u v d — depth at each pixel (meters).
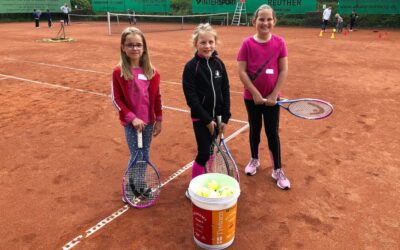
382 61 12.13
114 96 3.45
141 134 3.42
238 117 6.47
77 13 39.28
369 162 4.57
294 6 27.86
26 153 4.96
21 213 3.55
